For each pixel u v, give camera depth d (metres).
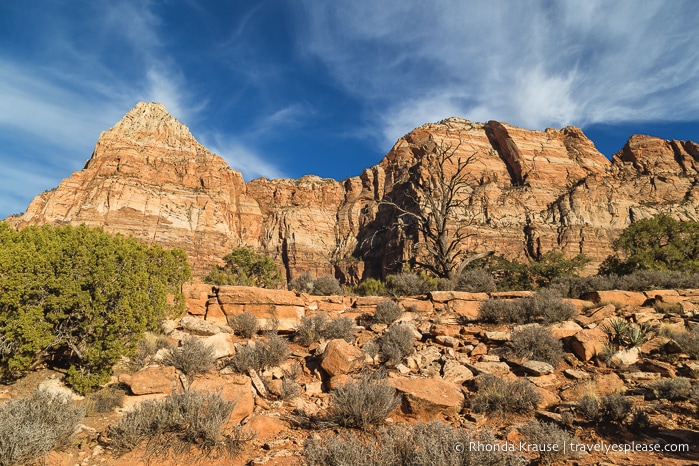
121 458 5.41
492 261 55.50
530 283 48.53
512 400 7.07
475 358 9.62
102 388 7.23
